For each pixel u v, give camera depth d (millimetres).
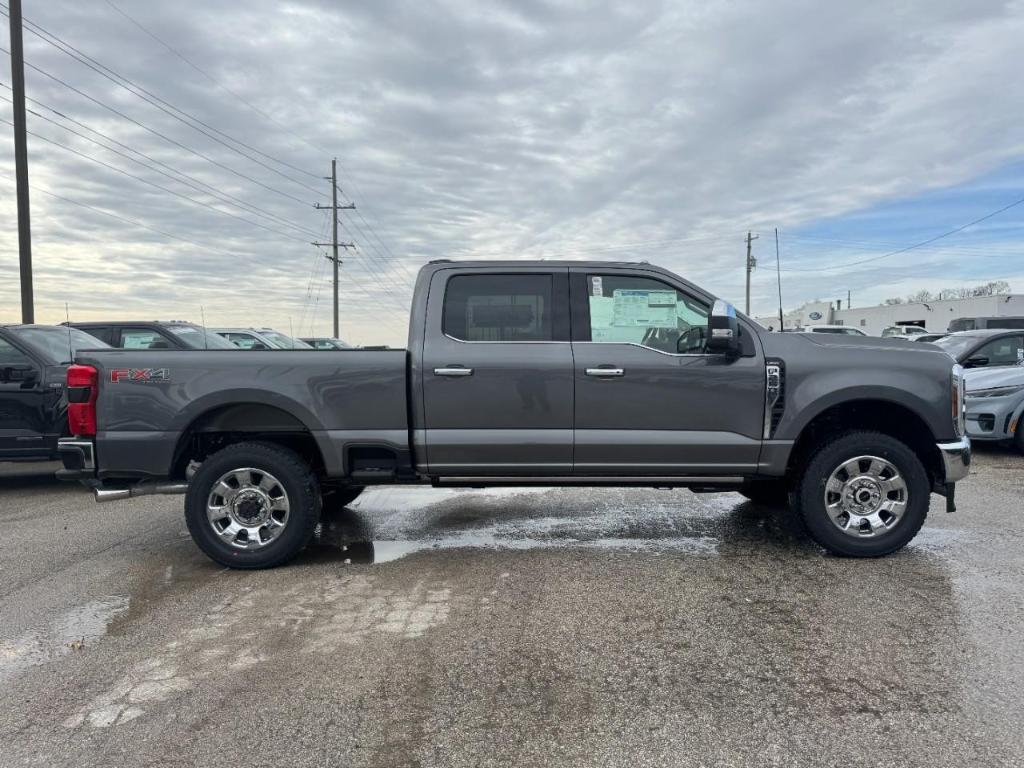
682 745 2656
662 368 4758
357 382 4781
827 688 3062
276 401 4762
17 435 7016
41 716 2898
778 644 3500
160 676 3240
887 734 2705
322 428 4785
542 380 4773
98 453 4770
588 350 4812
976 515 5945
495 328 4895
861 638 3551
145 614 4000
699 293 4898
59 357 7336
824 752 2598
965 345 10391
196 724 2828
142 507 6840
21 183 14883
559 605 4047
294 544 4738
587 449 4805
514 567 4746
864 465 4809
